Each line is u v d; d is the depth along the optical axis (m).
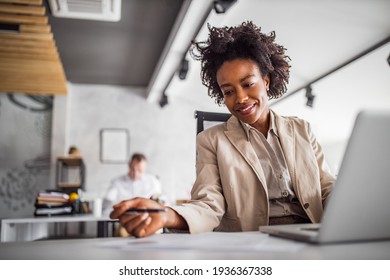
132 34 4.48
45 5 3.67
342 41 3.71
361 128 0.52
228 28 1.32
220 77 1.21
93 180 6.22
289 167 1.22
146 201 0.81
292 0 3.23
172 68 5.03
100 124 6.41
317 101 5.12
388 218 0.59
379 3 3.03
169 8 3.85
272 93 1.46
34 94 6.20
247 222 1.16
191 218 0.86
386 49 3.55
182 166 6.53
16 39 4.07
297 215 1.21
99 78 6.17
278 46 1.43
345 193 0.55
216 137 1.28
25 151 6.07
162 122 6.59
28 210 5.95
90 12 3.67
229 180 1.18
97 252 0.57
